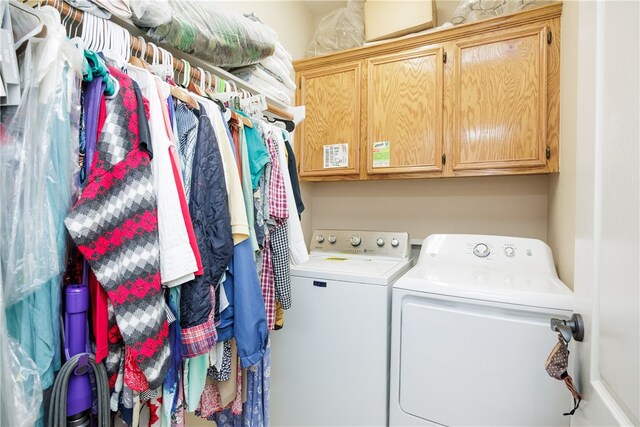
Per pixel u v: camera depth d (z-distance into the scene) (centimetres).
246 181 99
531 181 185
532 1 155
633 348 47
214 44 103
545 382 103
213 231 80
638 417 45
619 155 52
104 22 76
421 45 177
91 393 61
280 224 115
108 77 63
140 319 61
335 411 139
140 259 62
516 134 155
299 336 147
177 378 77
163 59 90
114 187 60
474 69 164
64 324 58
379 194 224
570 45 129
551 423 102
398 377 127
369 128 189
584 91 68
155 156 69
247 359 87
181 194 72
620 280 51
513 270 145
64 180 55
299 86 209
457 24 173
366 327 134
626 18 50
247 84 128
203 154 81
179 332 74
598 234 60
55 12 57
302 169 209
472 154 165
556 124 147
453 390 116
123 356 67
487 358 111
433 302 122
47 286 53
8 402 47
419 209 212
